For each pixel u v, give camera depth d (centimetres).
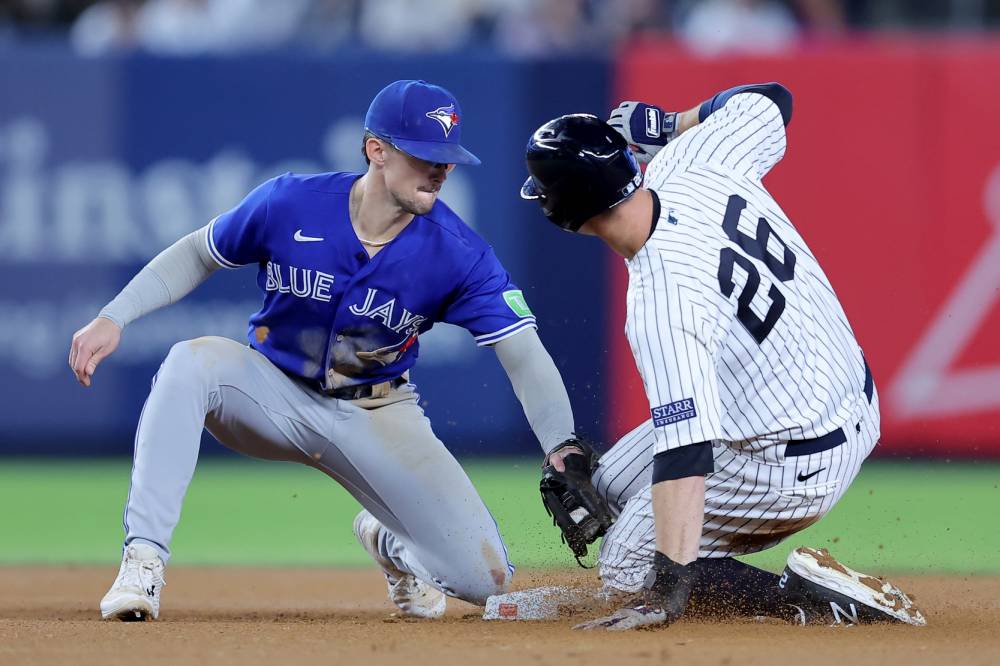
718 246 1470
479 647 1382
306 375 1744
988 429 3684
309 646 1402
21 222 3812
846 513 3130
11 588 2241
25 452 3841
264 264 1719
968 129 3656
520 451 3756
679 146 1625
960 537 2838
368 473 1762
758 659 1307
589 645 1386
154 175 3806
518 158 3756
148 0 4450
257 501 3431
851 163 3688
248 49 3788
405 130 1595
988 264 3666
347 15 4403
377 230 1664
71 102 3794
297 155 3800
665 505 1432
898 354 3697
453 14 4388
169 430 1678
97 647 1395
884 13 4466
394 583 1881
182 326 3769
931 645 1414
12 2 4512
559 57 3744
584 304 3731
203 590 2245
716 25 4350
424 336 3738
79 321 3809
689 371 1413
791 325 1505
